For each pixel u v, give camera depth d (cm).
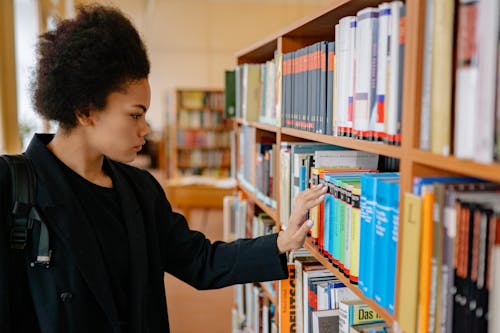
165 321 144
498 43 67
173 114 836
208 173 849
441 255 83
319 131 149
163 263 151
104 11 119
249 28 1120
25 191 114
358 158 159
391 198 100
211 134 839
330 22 157
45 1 488
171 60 1133
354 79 122
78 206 120
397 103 98
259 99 248
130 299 129
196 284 154
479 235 75
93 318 121
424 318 87
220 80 1150
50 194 116
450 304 81
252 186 255
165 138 942
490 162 68
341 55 130
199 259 152
